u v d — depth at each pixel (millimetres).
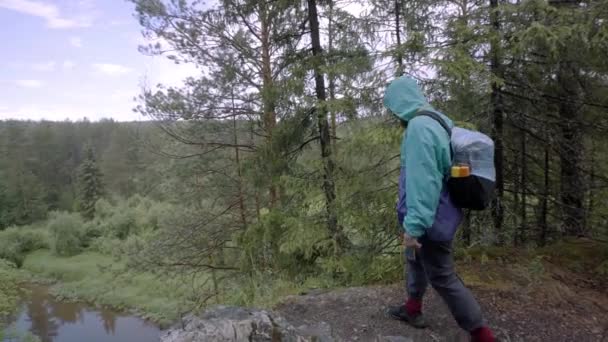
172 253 10914
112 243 26781
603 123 4719
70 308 21469
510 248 4125
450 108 4480
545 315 2703
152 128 11000
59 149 44812
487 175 2062
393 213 4961
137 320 18078
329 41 6488
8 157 41062
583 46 3744
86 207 35938
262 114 8812
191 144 10422
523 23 4094
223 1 8219
